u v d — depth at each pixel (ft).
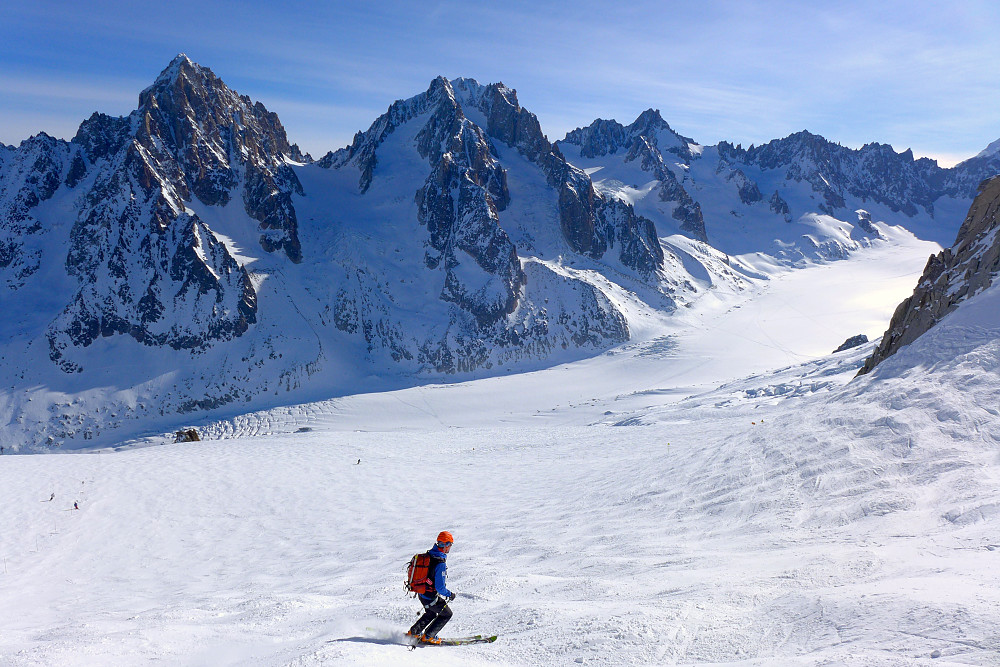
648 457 95.71
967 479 40.22
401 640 22.50
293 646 21.81
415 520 78.69
